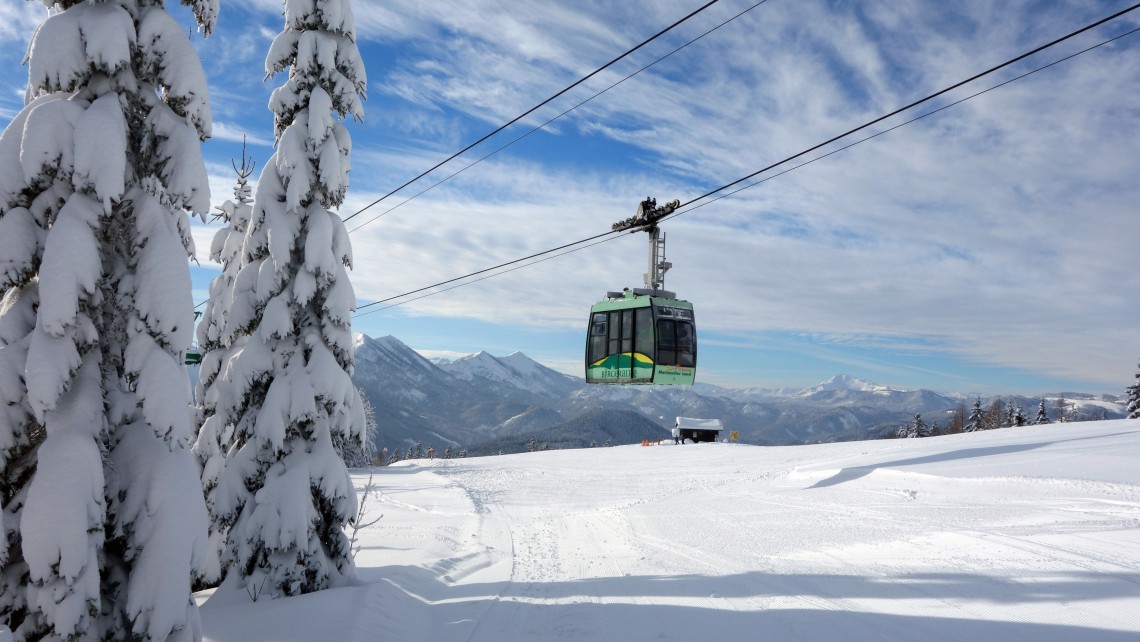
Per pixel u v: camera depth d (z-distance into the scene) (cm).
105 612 731
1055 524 1217
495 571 1409
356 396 1294
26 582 693
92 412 706
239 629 975
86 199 712
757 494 2269
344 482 1231
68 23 725
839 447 3875
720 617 902
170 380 741
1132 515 1243
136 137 779
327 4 1266
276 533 1138
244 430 1256
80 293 680
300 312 1264
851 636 769
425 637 939
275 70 1291
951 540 1160
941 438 3428
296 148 1220
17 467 712
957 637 725
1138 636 663
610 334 2700
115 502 725
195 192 780
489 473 3872
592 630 896
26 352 687
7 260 684
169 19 785
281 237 1214
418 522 2159
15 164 701
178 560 729
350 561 1247
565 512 2319
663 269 1925
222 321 1989
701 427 6481
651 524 1859
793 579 1073
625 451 5009
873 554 1183
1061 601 784
